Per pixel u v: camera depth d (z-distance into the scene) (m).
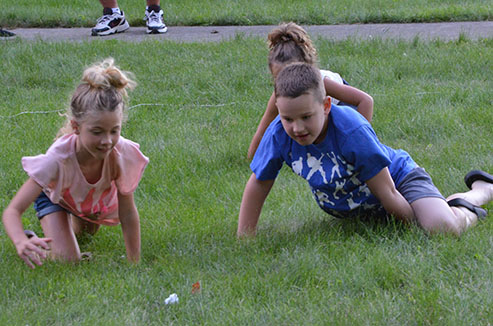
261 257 3.47
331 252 3.46
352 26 10.13
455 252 3.34
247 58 7.89
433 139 5.45
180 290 3.12
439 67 7.37
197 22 10.67
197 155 5.28
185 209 4.32
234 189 4.62
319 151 3.62
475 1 11.30
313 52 4.24
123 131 5.84
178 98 6.73
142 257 3.64
